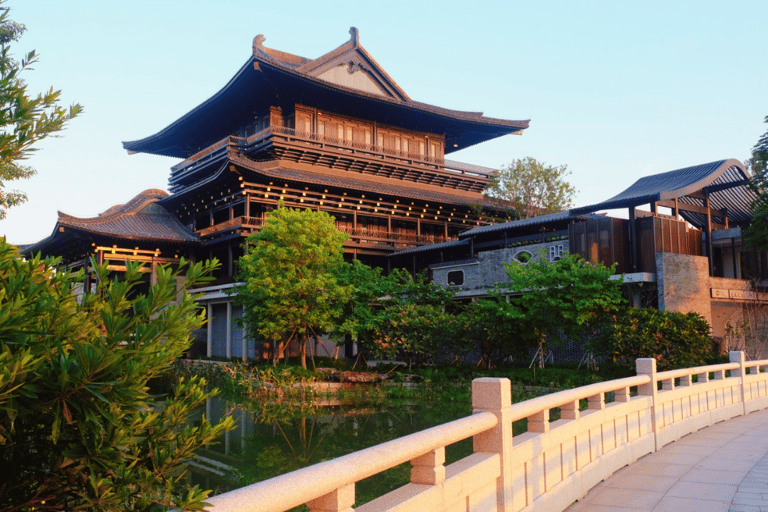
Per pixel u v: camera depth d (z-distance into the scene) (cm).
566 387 2411
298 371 3000
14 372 199
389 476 1364
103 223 4922
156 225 5272
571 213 3300
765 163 3095
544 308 2605
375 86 6194
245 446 1730
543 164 5734
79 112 350
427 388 2698
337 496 363
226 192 4950
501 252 3697
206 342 4631
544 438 671
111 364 222
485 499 538
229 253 4775
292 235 3225
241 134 6072
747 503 701
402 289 3359
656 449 1055
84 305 268
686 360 2214
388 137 6059
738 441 1134
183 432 271
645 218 3052
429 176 5984
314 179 4866
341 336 3350
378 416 2172
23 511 249
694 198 3453
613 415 902
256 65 4925
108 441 237
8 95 330
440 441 461
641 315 2398
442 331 3028
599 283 2455
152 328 249
